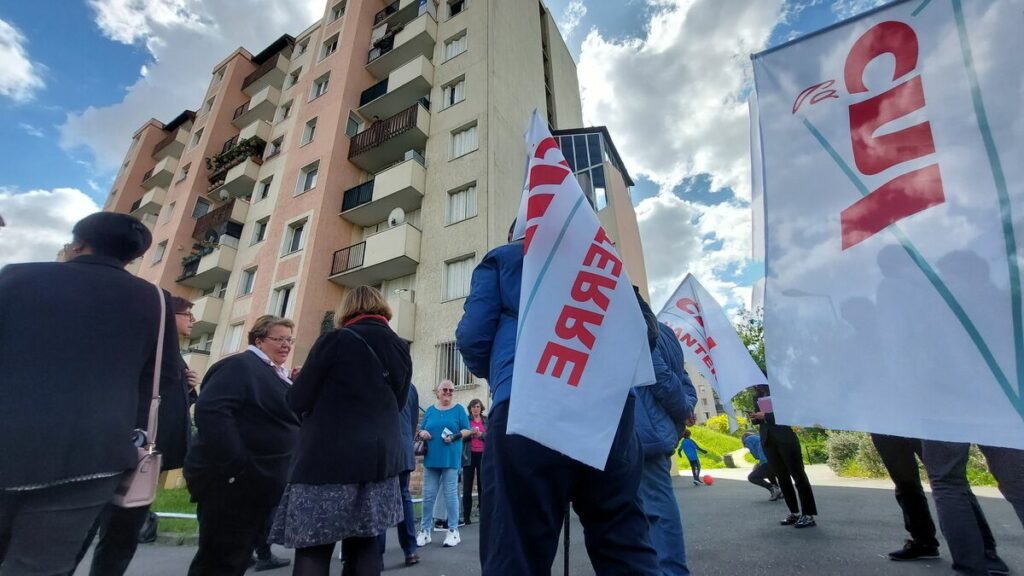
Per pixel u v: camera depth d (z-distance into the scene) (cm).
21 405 156
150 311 205
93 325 179
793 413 175
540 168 182
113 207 2803
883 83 192
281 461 278
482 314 173
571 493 158
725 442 3198
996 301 148
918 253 165
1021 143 157
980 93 168
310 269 1399
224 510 253
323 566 208
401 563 436
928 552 351
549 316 153
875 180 182
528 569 136
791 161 207
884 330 165
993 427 139
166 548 538
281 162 1830
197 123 2606
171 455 232
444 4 1800
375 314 263
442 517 663
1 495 153
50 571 154
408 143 1547
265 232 1705
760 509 663
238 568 256
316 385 225
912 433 150
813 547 401
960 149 167
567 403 141
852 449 1156
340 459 215
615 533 153
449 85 1596
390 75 1681
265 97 2152
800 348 182
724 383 437
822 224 191
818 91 209
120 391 180
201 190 2173
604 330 156
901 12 195
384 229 1533
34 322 168
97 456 164
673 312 485
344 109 1694
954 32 179
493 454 153
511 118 1532
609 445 140
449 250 1284
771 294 194
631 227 1789
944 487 299
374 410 233
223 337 1608
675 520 276
